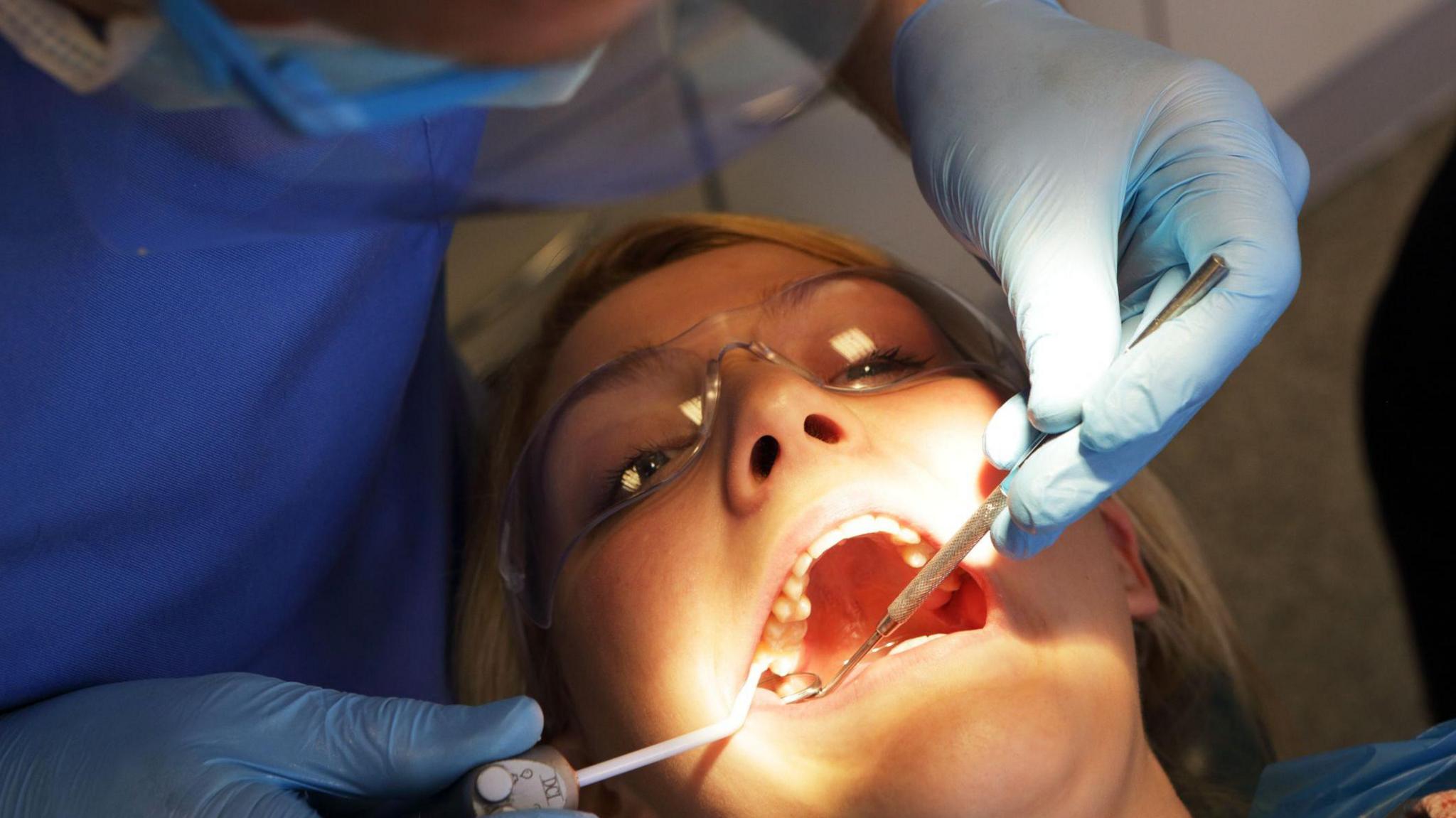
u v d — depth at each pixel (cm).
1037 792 108
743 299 149
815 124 215
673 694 119
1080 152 127
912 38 152
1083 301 117
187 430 125
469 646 165
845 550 140
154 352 120
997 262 129
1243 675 191
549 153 89
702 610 118
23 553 121
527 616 144
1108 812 116
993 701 109
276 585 143
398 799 117
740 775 114
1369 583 242
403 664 166
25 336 113
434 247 148
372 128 76
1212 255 110
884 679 111
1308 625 244
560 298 170
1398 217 262
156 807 116
